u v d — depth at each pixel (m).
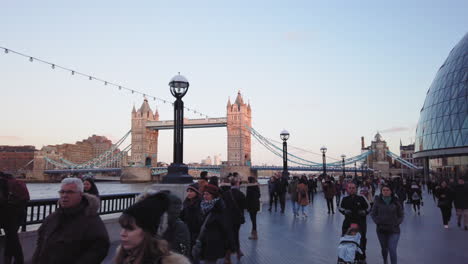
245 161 165.50
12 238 7.31
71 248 3.82
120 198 11.80
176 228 5.18
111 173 185.25
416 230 14.54
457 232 14.02
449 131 52.09
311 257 9.46
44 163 154.12
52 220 4.04
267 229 14.13
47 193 83.69
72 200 3.92
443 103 54.31
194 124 170.00
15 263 7.44
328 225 15.28
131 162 174.12
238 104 168.00
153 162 189.50
